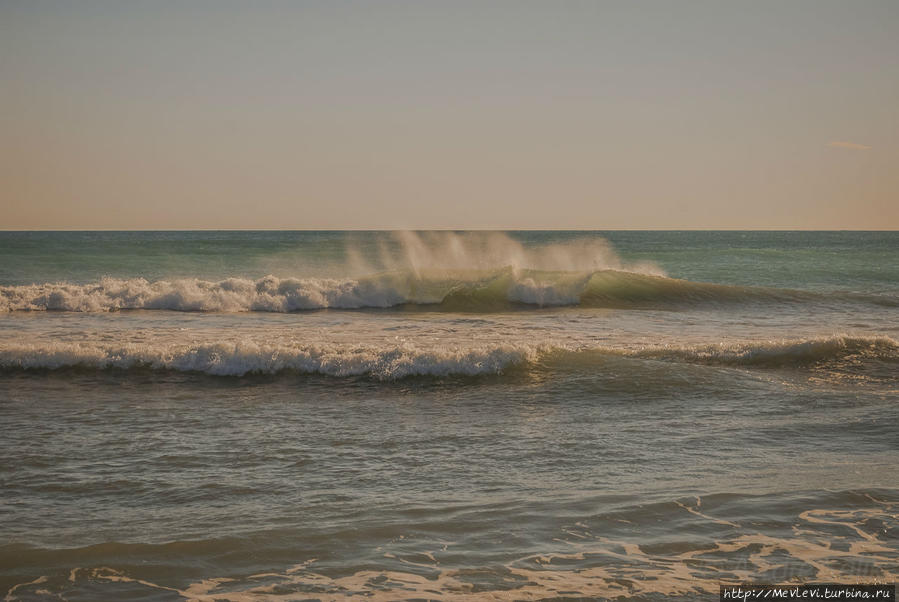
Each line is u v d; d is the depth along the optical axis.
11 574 4.19
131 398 9.08
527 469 6.24
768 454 6.61
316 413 8.39
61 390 9.46
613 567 4.19
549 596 3.83
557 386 9.62
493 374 10.23
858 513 5.02
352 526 4.89
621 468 6.24
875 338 11.48
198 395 9.27
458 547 4.52
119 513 5.25
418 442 7.16
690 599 3.79
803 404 8.62
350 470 6.25
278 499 5.52
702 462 6.38
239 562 4.33
